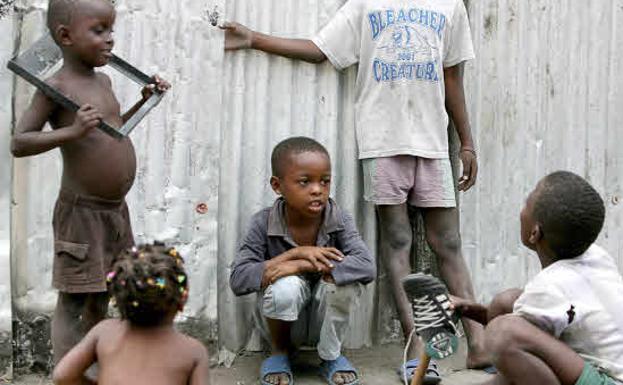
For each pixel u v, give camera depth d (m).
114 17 3.12
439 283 3.06
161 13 3.82
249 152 4.09
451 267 4.16
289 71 4.12
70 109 2.99
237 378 3.87
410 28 4.02
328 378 3.78
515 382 2.85
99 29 3.05
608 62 4.75
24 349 3.72
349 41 4.11
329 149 4.22
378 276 4.36
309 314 3.83
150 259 2.50
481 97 4.44
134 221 3.83
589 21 4.68
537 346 2.79
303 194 3.65
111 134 2.99
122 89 3.78
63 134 2.93
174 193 3.89
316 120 4.20
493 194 4.51
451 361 4.16
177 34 3.85
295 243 3.83
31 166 3.67
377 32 4.03
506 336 2.82
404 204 4.14
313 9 4.15
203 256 3.95
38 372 3.74
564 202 2.85
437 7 4.08
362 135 4.11
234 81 4.03
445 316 3.06
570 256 2.92
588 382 2.76
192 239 3.93
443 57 4.15
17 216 3.67
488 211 4.51
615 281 2.90
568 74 4.65
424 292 3.05
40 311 3.73
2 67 3.55
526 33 4.52
